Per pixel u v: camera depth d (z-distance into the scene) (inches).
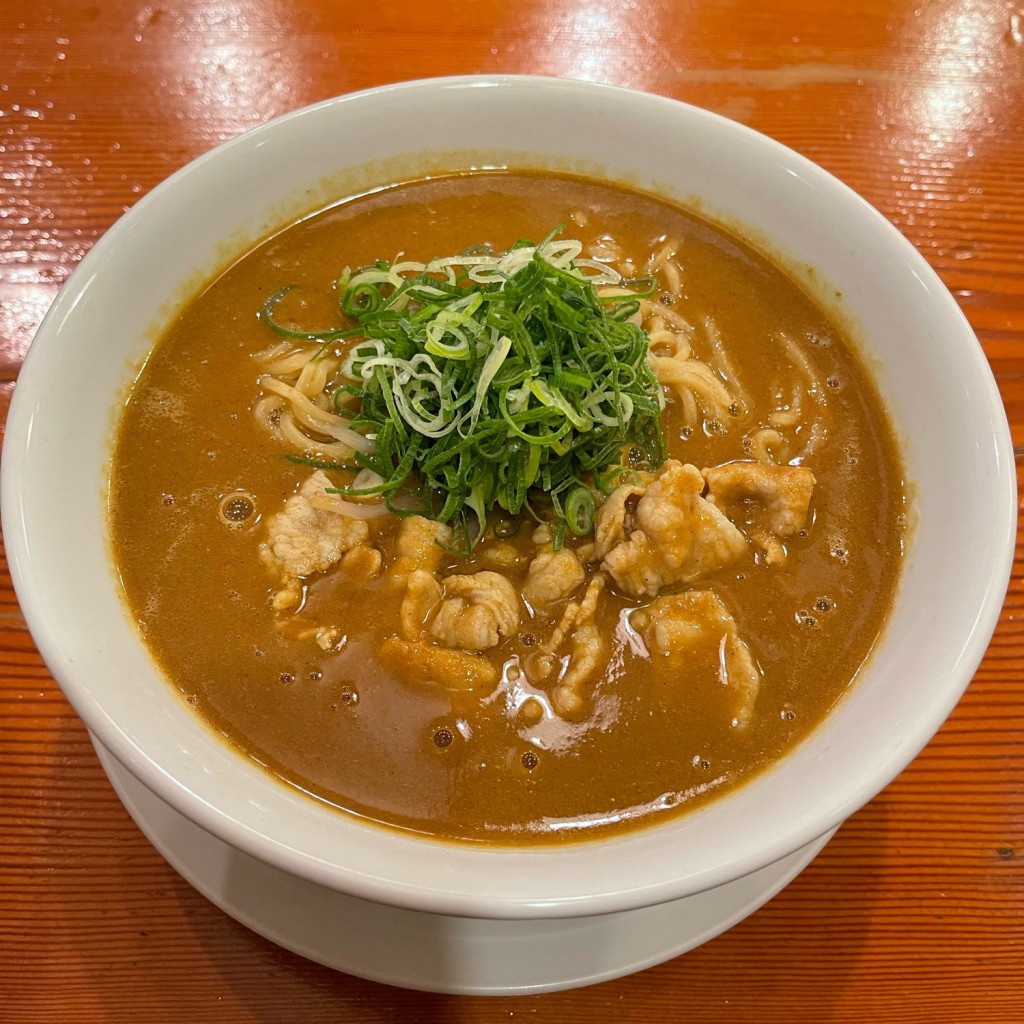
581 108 12.4
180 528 10.8
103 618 9.7
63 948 10.2
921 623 9.8
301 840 8.3
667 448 11.5
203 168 11.5
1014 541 9.6
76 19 15.1
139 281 11.1
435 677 10.0
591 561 10.7
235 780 9.0
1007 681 11.6
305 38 15.1
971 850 10.9
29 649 11.3
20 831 10.6
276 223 12.4
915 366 11.1
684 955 10.4
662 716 10.1
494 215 12.9
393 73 14.9
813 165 11.9
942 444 10.6
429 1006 10.1
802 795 8.7
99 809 10.7
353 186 12.6
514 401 10.4
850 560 10.8
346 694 10.1
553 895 8.0
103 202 13.7
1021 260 13.9
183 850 9.8
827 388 11.8
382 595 10.5
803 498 10.8
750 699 10.1
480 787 9.7
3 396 12.3
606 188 13.0
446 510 10.6
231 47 15.0
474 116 12.5
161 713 9.4
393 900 8.0
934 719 8.9
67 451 10.2
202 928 10.3
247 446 11.2
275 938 9.5
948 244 14.0
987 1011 10.3
